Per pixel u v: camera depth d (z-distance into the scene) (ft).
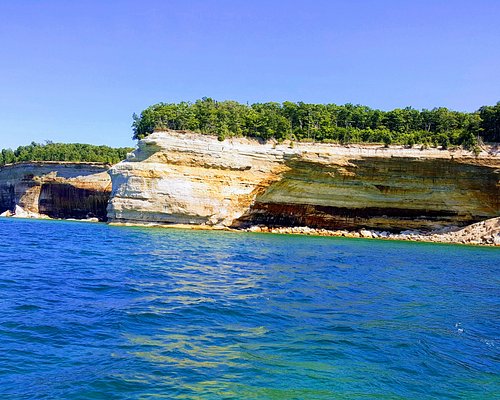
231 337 40.45
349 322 48.21
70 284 62.28
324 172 261.85
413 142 262.47
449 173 258.98
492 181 255.91
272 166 257.55
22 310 46.24
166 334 40.29
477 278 98.32
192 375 31.32
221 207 248.52
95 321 43.32
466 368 36.27
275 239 200.85
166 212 240.94
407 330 46.21
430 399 29.73
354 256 135.44
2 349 34.40
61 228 212.02
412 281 85.10
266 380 31.14
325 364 34.83
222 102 337.52
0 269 73.92
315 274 86.17
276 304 55.21
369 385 31.30
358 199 269.64
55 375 30.27
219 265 92.07
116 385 29.09
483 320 53.57
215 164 247.91
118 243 134.72
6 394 27.14
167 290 60.64
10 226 223.10
